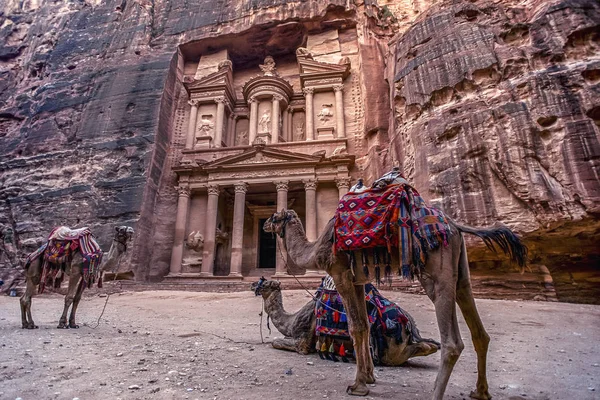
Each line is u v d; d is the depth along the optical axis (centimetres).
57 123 2589
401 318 488
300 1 2747
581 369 462
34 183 2377
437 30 1745
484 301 1109
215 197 2259
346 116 2491
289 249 456
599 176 1087
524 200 1189
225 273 2355
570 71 1247
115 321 898
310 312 552
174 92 2698
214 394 344
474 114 1395
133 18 2973
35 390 345
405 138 1684
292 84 2888
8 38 3412
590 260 1238
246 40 2858
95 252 758
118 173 2277
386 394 347
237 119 2828
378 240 337
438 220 326
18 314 1010
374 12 2553
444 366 285
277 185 2219
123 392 343
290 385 376
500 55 1447
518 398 348
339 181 2184
